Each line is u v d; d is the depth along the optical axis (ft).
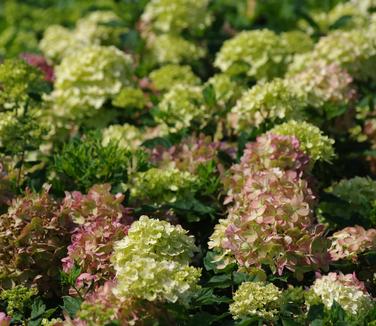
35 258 14.56
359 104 20.43
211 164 16.94
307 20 25.20
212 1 28.04
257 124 18.20
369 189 17.20
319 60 20.75
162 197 16.92
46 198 15.03
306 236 13.76
